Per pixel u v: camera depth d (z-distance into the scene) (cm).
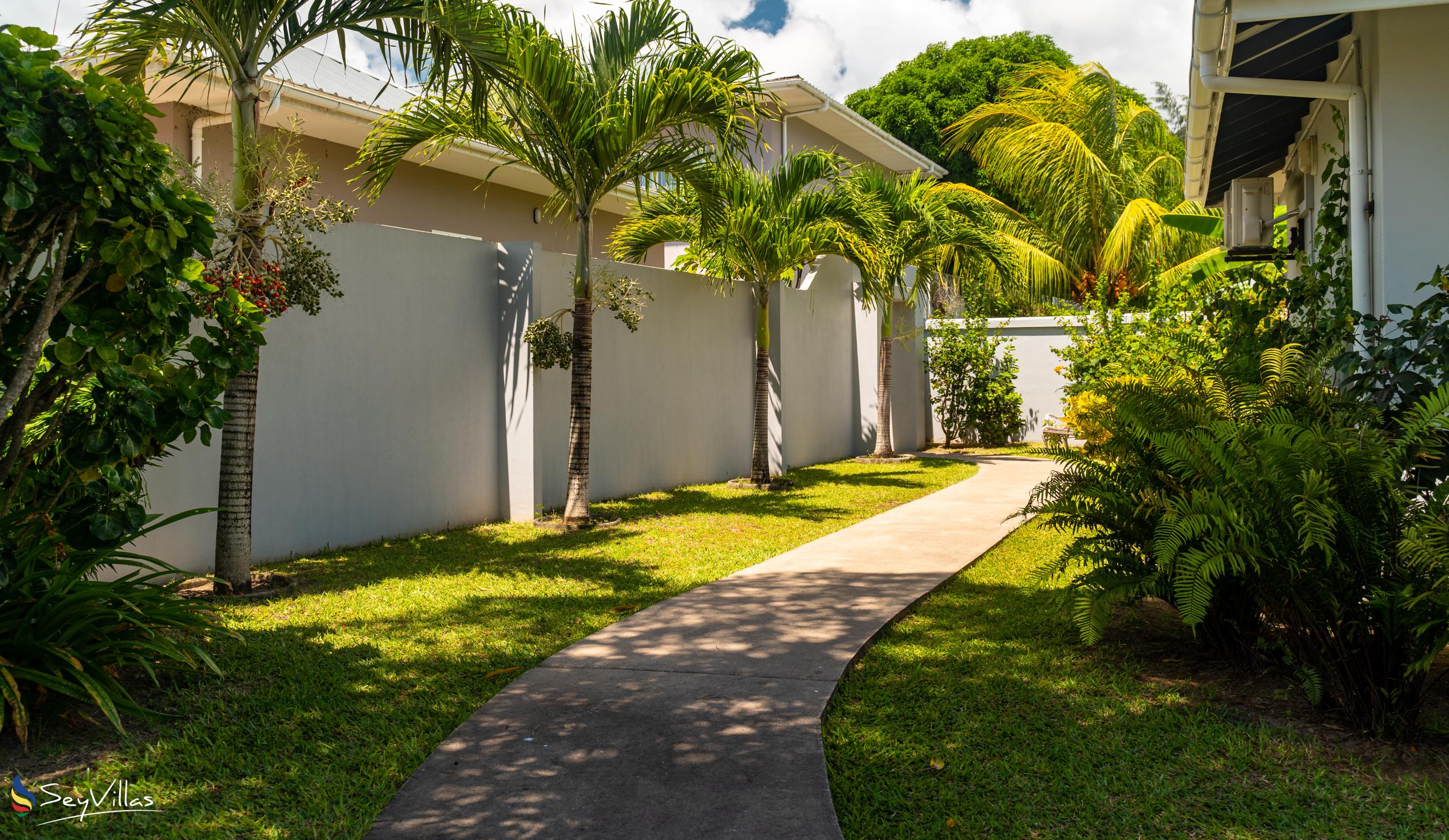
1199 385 484
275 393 704
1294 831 311
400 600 598
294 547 722
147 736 373
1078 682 453
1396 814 320
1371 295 584
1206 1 491
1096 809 329
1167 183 2597
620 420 1067
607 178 867
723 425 1271
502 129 849
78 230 373
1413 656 367
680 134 874
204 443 450
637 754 359
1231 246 962
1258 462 387
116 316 393
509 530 855
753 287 1323
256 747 367
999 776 354
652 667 465
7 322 393
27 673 356
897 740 388
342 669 457
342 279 753
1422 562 343
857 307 1634
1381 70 559
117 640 397
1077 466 495
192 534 653
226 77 620
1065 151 2211
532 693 427
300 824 309
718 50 836
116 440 405
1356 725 384
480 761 354
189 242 404
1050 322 1836
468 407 877
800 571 694
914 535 848
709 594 619
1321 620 387
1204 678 454
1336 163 661
